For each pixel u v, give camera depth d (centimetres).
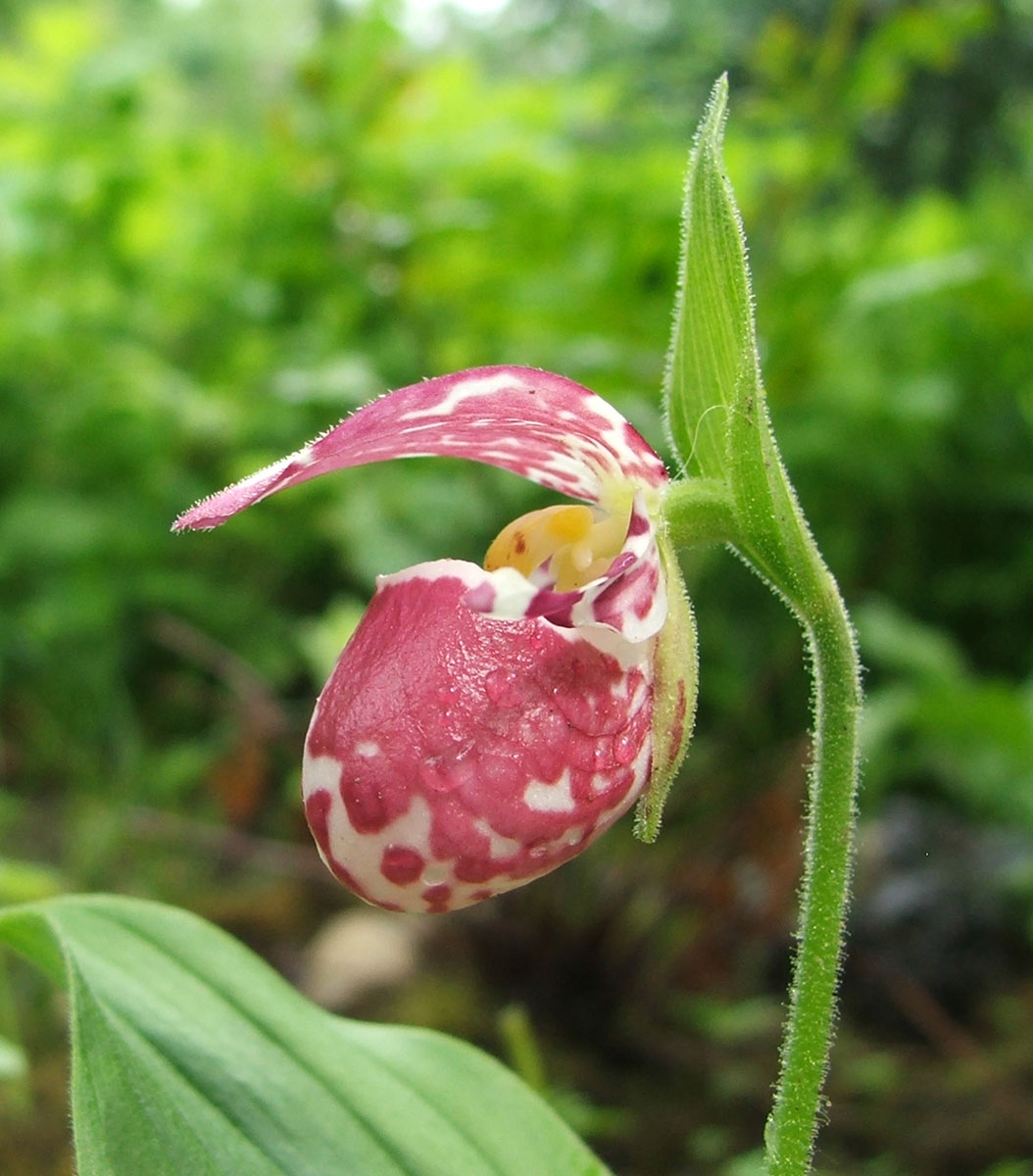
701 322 8
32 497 31
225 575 32
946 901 24
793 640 28
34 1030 20
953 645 31
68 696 30
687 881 22
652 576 8
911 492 31
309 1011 10
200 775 28
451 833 8
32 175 36
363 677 8
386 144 34
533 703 8
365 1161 9
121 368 31
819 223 42
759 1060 21
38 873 17
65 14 38
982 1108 20
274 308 35
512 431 8
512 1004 22
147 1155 8
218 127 45
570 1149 10
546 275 32
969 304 30
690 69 46
